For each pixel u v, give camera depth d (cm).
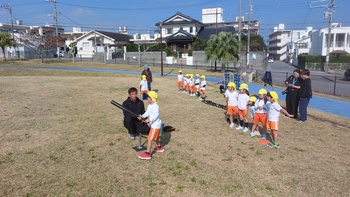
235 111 754
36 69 2916
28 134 678
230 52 2753
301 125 805
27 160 522
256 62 3772
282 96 1393
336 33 4725
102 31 5294
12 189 416
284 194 415
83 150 577
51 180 445
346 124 822
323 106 1124
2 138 644
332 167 509
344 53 4538
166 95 1321
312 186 440
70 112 921
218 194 411
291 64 5747
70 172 475
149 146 534
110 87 1562
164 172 479
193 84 1328
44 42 3925
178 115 905
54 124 771
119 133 697
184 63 3891
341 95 1425
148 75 1276
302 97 837
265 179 460
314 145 628
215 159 538
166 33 5169
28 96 1216
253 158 546
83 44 5241
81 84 1683
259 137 683
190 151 579
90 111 940
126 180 449
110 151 573
